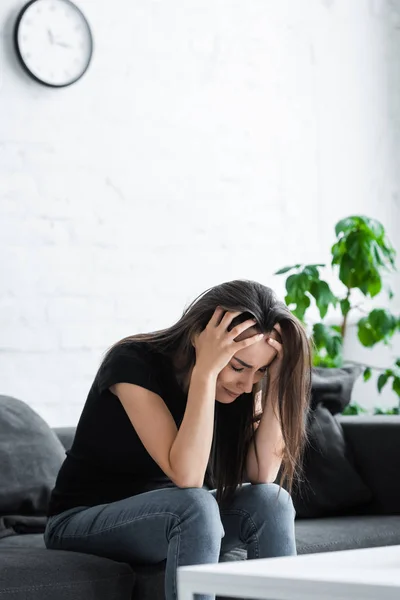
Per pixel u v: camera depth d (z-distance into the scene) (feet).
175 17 14.51
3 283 12.85
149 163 14.15
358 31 16.48
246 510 8.52
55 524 8.76
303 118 15.74
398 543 10.31
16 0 13.20
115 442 8.64
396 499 11.75
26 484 10.07
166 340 8.70
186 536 7.80
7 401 10.73
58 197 13.35
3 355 12.78
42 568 7.85
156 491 8.21
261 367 8.70
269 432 9.05
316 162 15.85
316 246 15.74
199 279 14.51
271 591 5.79
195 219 14.53
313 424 11.64
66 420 13.24
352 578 5.65
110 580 8.10
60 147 13.42
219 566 6.17
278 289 15.29
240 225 14.97
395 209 16.71
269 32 15.44
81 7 13.67
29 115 13.20
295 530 10.09
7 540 9.59
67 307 13.32
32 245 13.11
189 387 8.59
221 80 14.89
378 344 16.03
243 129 15.07
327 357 13.73
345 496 11.48
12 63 13.12
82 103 13.62
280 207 15.40
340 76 16.21
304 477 10.73
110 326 13.67
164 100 14.34
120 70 13.98
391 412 14.87
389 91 16.79
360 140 16.38
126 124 13.98
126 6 14.08
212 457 9.11
